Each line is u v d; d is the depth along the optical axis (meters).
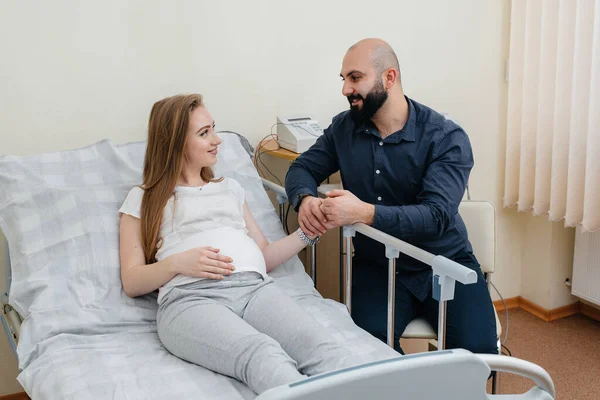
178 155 1.67
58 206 1.74
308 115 2.46
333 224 1.67
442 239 1.84
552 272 2.79
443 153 1.82
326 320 1.59
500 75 2.74
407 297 1.86
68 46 2.06
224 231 1.65
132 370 1.36
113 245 1.70
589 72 2.32
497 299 2.95
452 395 0.93
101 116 2.15
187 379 1.32
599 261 2.60
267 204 2.01
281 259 1.76
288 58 2.38
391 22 2.51
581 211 2.46
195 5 2.20
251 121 2.38
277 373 1.20
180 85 2.24
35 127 2.07
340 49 2.46
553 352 2.52
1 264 2.08
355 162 1.93
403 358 0.91
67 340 1.48
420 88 2.62
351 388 0.86
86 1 2.05
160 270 1.54
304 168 2.01
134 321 1.58
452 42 2.63
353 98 1.82
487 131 2.77
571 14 2.35
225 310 1.44
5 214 1.75
